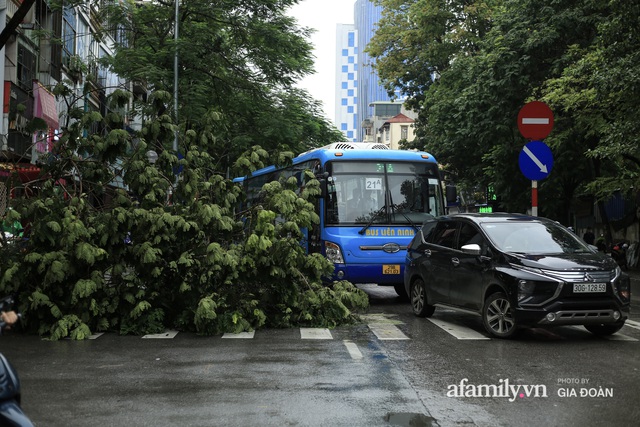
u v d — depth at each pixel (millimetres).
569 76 22500
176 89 25859
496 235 10820
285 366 7980
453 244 11672
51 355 8758
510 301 9844
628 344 9523
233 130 28922
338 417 5750
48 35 25328
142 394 6582
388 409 6016
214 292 11102
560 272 9617
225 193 12461
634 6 17906
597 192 26766
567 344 9547
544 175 13477
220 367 7922
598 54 20797
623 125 20406
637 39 18719
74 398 6430
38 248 10742
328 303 11516
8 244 11219
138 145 11906
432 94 38938
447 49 38156
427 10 37906
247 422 5602
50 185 11805
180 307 11281
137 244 10977
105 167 12344
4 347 9414
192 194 11859
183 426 5488
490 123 28078
